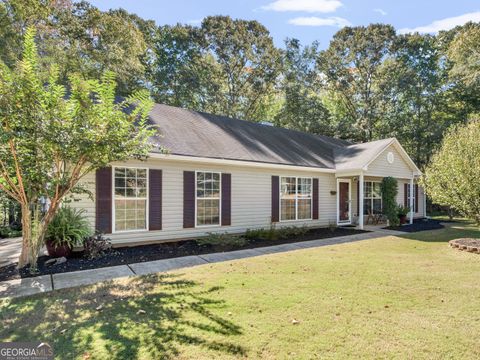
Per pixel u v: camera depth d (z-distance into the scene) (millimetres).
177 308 4008
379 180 15609
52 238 6836
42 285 5098
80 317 3766
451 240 8953
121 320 3660
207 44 28078
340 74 28297
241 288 4793
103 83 6098
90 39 17109
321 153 14461
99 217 7887
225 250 8055
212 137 10992
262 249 8227
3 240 10500
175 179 9258
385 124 25875
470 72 21656
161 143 8977
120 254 7422
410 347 3041
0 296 4574
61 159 6000
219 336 3252
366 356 2877
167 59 26875
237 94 28828
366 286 4895
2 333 3369
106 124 5828
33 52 5574
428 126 24109
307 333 3316
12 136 5285
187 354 2912
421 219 17078
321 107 25688
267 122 30688
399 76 24969
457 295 4500
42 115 5445
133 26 19359
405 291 4664
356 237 10414
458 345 3080
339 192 14094
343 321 3613
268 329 3404
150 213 8734
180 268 6172
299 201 12438
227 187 10305
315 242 9398
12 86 5262
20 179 5852
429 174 9688
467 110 24141
